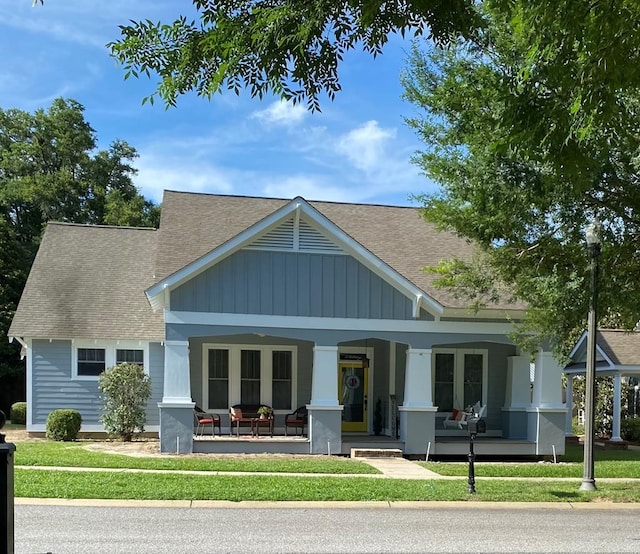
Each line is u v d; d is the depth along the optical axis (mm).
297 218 16703
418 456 16953
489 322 17406
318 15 4160
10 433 20250
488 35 9266
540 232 11711
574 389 29266
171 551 7770
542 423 17484
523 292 12703
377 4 4020
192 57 4391
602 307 12062
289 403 19766
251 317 16438
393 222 21812
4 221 33625
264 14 4137
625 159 9430
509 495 11375
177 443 15797
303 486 11578
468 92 10023
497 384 20094
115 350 19766
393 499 10930
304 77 4551
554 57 4652
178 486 11266
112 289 21094
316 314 16750
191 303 16203
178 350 16078
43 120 44125
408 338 17109
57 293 20469
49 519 9289
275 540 8375
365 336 16922
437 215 12609
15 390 31922
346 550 7992
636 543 8648
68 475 12047
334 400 16625
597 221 10781
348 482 12117
